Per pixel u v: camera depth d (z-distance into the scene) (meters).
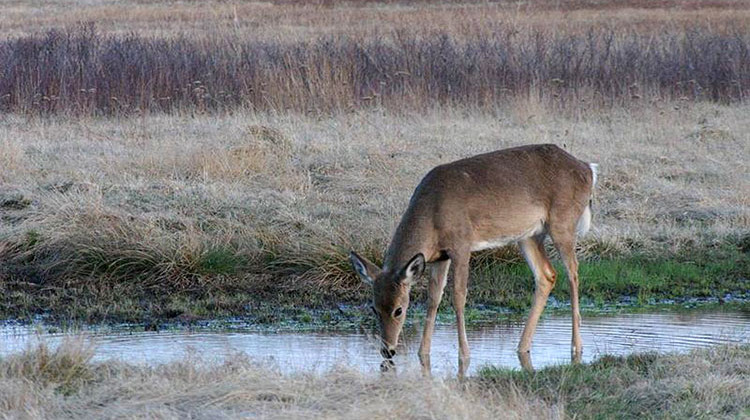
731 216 27.50
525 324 21.31
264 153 30.47
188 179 28.81
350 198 27.61
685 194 28.86
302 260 23.98
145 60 41.03
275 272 23.92
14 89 38.97
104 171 29.14
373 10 83.62
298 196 27.36
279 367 16.33
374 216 26.11
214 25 69.44
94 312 21.84
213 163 29.31
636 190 29.16
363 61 42.38
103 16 79.38
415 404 13.30
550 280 20.06
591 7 86.56
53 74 39.38
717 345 18.50
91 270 23.50
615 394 15.17
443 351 19.53
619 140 35.19
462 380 15.92
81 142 32.91
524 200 19.48
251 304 22.64
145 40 44.75
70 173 28.73
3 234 24.19
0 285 22.92
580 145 34.03
